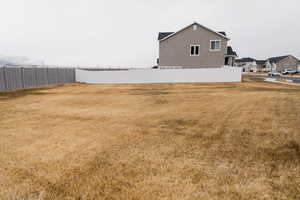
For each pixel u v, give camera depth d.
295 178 1.99
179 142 3.08
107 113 5.33
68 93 10.36
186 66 19.80
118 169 2.25
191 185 1.91
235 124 4.07
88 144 3.05
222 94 9.05
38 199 1.72
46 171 2.22
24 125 4.18
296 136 3.24
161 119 4.60
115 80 17.53
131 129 3.82
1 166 2.36
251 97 7.90
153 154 2.64
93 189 1.86
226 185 1.90
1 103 7.20
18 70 13.05
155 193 1.79
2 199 1.73
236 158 2.48
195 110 5.59
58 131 3.75
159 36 21.31
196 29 19.09
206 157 2.53
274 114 4.88
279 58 65.56
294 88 11.51
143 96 8.80
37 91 11.49
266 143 2.97
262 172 2.13
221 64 19.25
